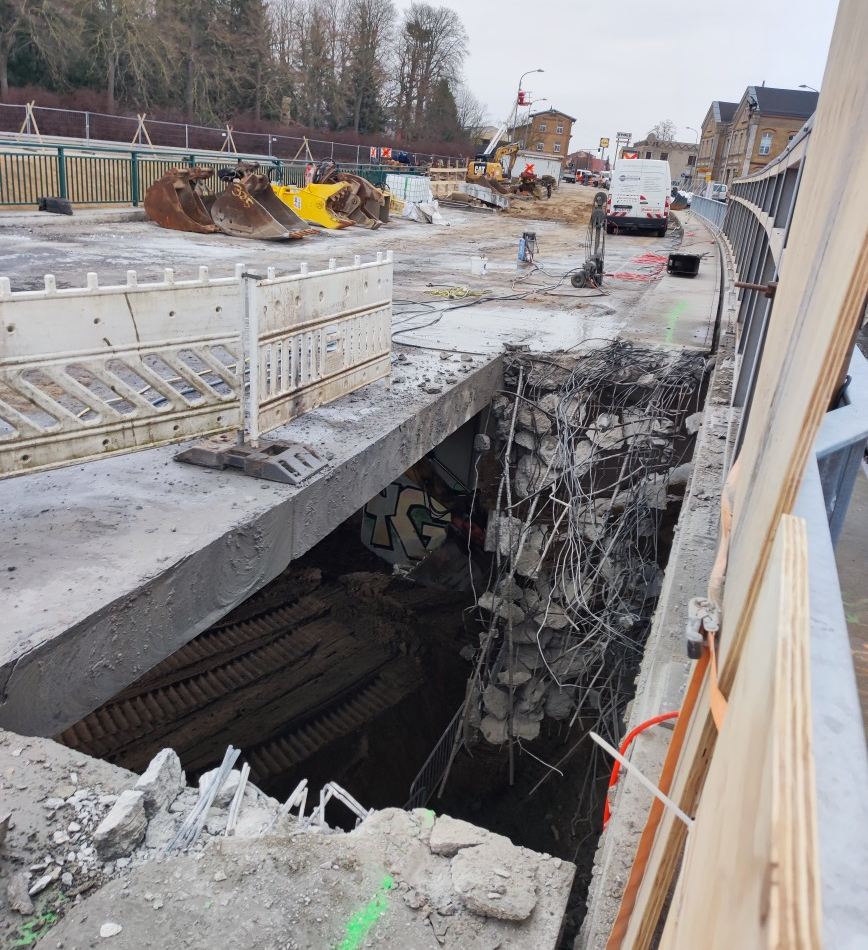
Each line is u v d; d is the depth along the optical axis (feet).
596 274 46.88
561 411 30.01
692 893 2.93
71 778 9.56
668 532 32.17
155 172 79.71
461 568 44.24
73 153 84.23
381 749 35.88
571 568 32.12
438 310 38.42
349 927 8.05
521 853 9.04
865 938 1.34
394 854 8.93
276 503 15.88
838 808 1.65
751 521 4.29
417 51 261.85
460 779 36.29
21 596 12.06
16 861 8.48
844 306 2.70
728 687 3.74
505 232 91.04
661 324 36.78
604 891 8.27
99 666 12.03
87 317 13.91
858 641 5.23
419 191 109.19
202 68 180.34
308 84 223.71
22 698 10.69
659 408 29.66
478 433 32.04
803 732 1.85
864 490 7.72
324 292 19.35
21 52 148.97
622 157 93.20
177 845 8.98
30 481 16.47
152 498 15.90
